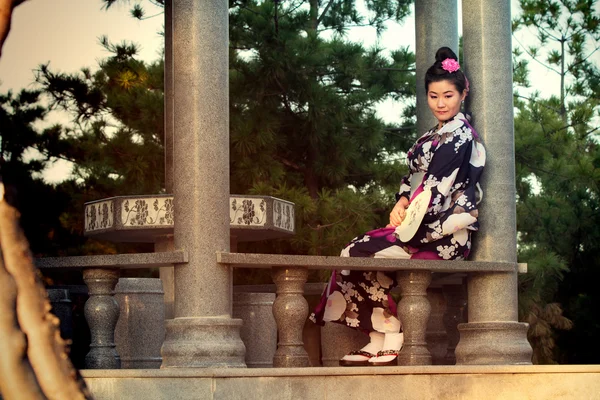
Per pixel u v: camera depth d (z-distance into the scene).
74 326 8.13
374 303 5.98
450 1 7.14
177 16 5.26
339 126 13.61
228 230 5.16
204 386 4.49
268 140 12.66
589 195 16.02
